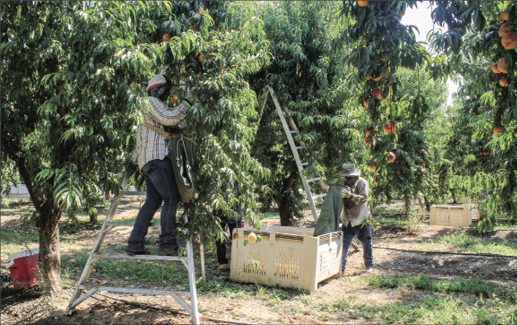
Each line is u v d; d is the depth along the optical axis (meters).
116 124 3.62
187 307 3.27
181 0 5.26
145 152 3.29
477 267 5.78
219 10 5.41
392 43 3.01
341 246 5.52
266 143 7.93
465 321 3.47
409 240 8.55
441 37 2.84
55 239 4.31
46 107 3.22
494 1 2.86
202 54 4.00
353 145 7.00
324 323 3.59
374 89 3.39
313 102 7.38
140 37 4.20
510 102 3.35
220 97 3.56
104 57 3.03
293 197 8.72
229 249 7.26
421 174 10.07
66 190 3.08
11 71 3.80
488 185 4.24
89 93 3.17
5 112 3.89
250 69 4.53
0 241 7.60
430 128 10.30
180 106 3.36
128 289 3.49
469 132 9.93
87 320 3.52
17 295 4.16
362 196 5.59
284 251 4.82
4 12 3.50
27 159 4.06
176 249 3.37
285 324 3.54
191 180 3.35
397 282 4.91
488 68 3.42
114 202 3.73
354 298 4.35
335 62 7.33
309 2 7.79
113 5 3.18
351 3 3.15
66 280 4.65
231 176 3.66
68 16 3.31
